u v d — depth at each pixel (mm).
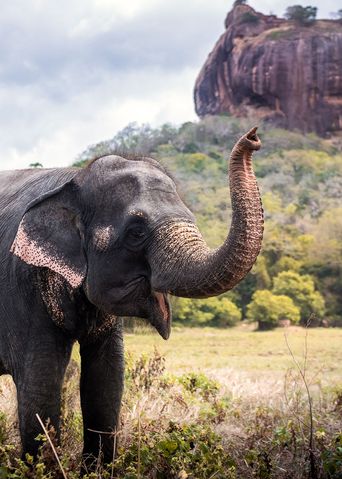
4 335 5141
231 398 8906
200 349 23250
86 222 4891
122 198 4770
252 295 46719
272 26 144375
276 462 5418
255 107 135375
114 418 5293
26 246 4895
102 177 4895
